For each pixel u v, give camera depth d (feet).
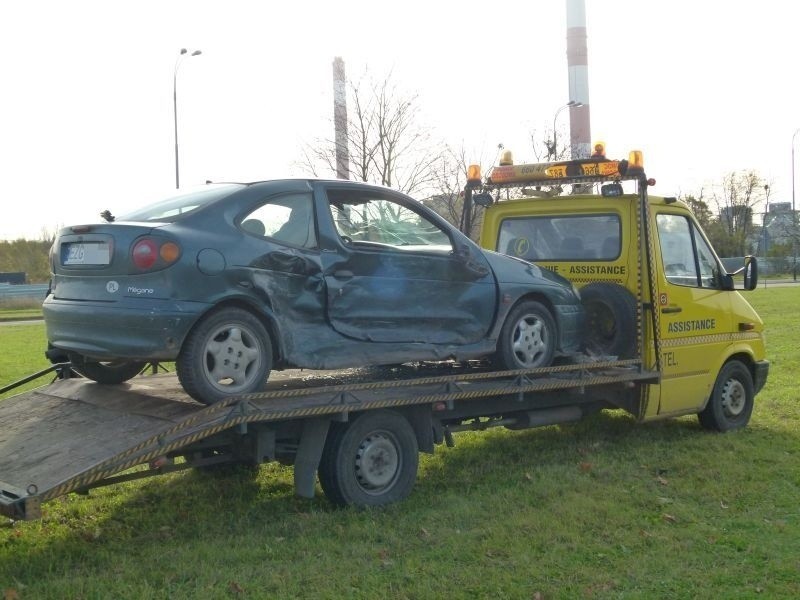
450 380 21.67
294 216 20.01
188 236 17.98
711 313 29.63
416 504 20.81
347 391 19.62
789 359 50.26
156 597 14.97
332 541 17.98
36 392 21.99
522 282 24.13
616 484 22.85
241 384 18.51
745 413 31.22
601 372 25.82
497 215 31.30
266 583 15.61
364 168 81.97
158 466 17.43
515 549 17.56
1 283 156.25
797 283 190.19
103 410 19.31
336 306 20.15
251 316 18.70
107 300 18.13
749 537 18.61
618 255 28.07
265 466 25.02
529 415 25.73
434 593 15.21
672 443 28.02
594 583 15.89
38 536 18.81
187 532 18.92
